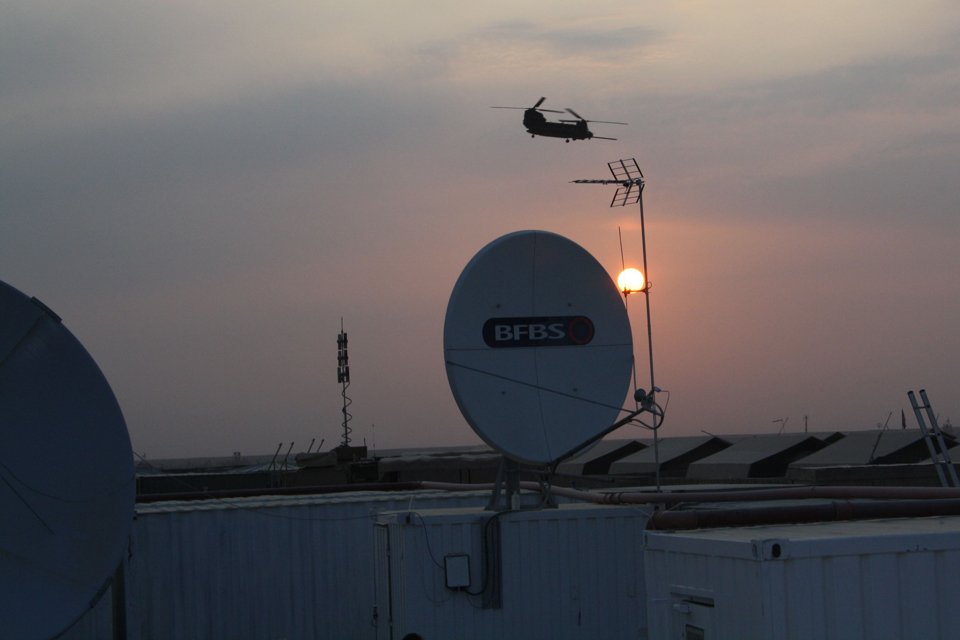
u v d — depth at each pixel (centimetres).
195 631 1669
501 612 1158
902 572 712
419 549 1145
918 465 2306
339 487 2138
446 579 1138
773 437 3638
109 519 1022
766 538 716
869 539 708
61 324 1015
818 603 692
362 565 1788
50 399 1009
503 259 1200
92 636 1533
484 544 1165
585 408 1214
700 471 3466
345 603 1766
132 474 1040
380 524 1256
